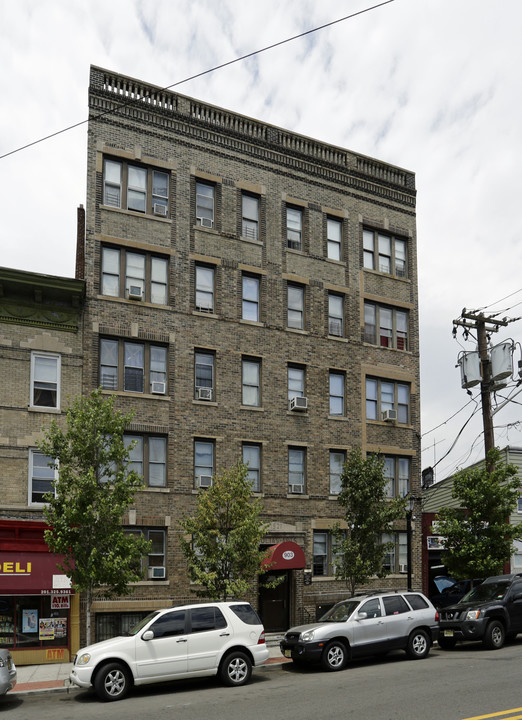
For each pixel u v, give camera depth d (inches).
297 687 618.8
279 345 1085.1
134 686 660.1
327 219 1179.3
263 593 1015.0
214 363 1030.4
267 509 1026.1
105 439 779.4
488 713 477.4
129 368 970.1
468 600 839.1
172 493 956.6
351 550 927.7
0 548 825.5
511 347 1077.8
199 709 541.6
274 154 1135.6
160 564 938.7
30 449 885.2
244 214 1098.7
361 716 485.1
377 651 724.7
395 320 1220.5
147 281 1002.1
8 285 900.6
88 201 975.6
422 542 1176.8
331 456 1107.9
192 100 1079.0
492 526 989.2
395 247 1248.2
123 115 1018.1
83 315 948.6
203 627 650.8
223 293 1050.7
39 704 604.7
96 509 747.4
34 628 842.2
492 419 1092.5
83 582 726.5
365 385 1159.0
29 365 905.5
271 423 1055.6
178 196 1040.2
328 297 1153.4
